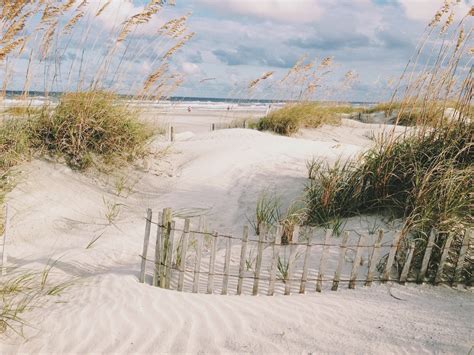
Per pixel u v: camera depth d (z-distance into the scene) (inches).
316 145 462.0
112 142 344.5
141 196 318.0
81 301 169.6
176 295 181.6
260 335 152.3
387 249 213.0
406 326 151.9
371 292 184.9
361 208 258.5
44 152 319.0
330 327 155.9
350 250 218.8
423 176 237.3
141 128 367.2
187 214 290.2
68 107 332.8
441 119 261.1
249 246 240.2
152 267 215.2
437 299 177.2
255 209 294.8
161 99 388.8
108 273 199.5
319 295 184.9
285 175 348.5
